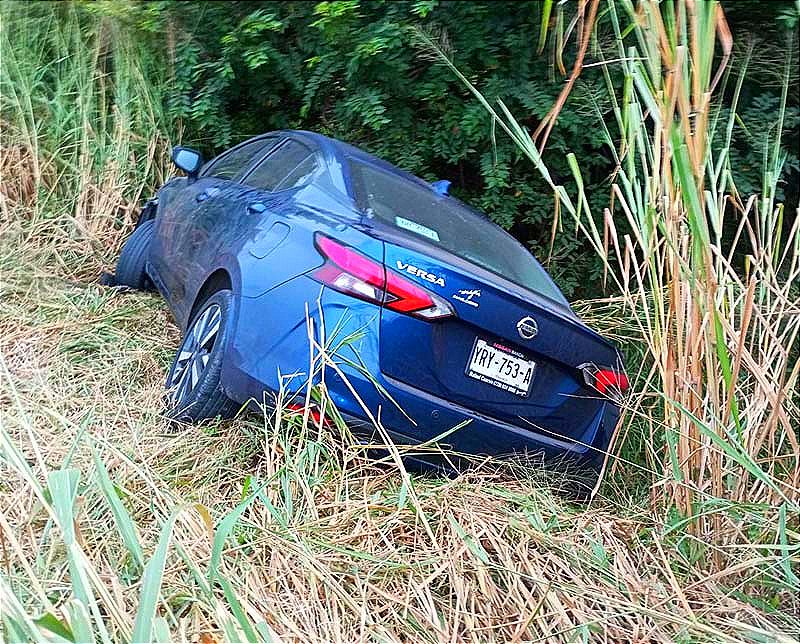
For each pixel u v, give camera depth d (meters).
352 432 2.97
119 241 6.09
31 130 6.41
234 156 4.95
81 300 4.61
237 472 2.93
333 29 6.36
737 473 2.83
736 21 5.62
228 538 2.38
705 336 2.71
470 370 3.09
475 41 6.38
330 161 3.77
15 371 3.62
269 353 2.98
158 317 4.56
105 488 1.99
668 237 2.63
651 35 2.34
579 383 3.33
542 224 6.87
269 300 3.06
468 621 2.29
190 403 3.21
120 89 6.84
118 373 3.69
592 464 3.34
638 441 3.86
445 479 3.05
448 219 3.81
